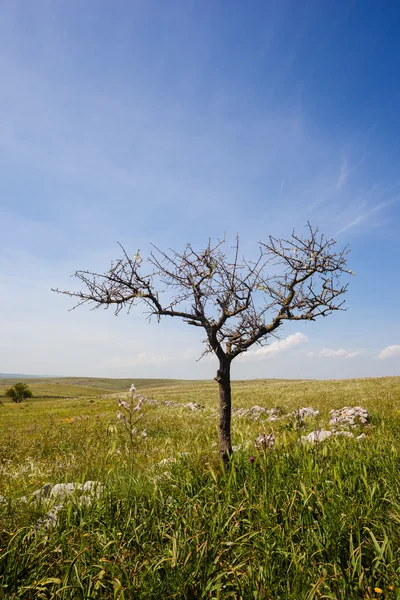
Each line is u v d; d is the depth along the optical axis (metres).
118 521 4.32
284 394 36.34
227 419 6.25
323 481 4.89
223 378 6.37
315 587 2.90
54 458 11.13
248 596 3.11
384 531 3.62
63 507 4.61
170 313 6.29
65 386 144.25
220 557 3.55
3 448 13.79
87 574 3.35
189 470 5.70
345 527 3.84
